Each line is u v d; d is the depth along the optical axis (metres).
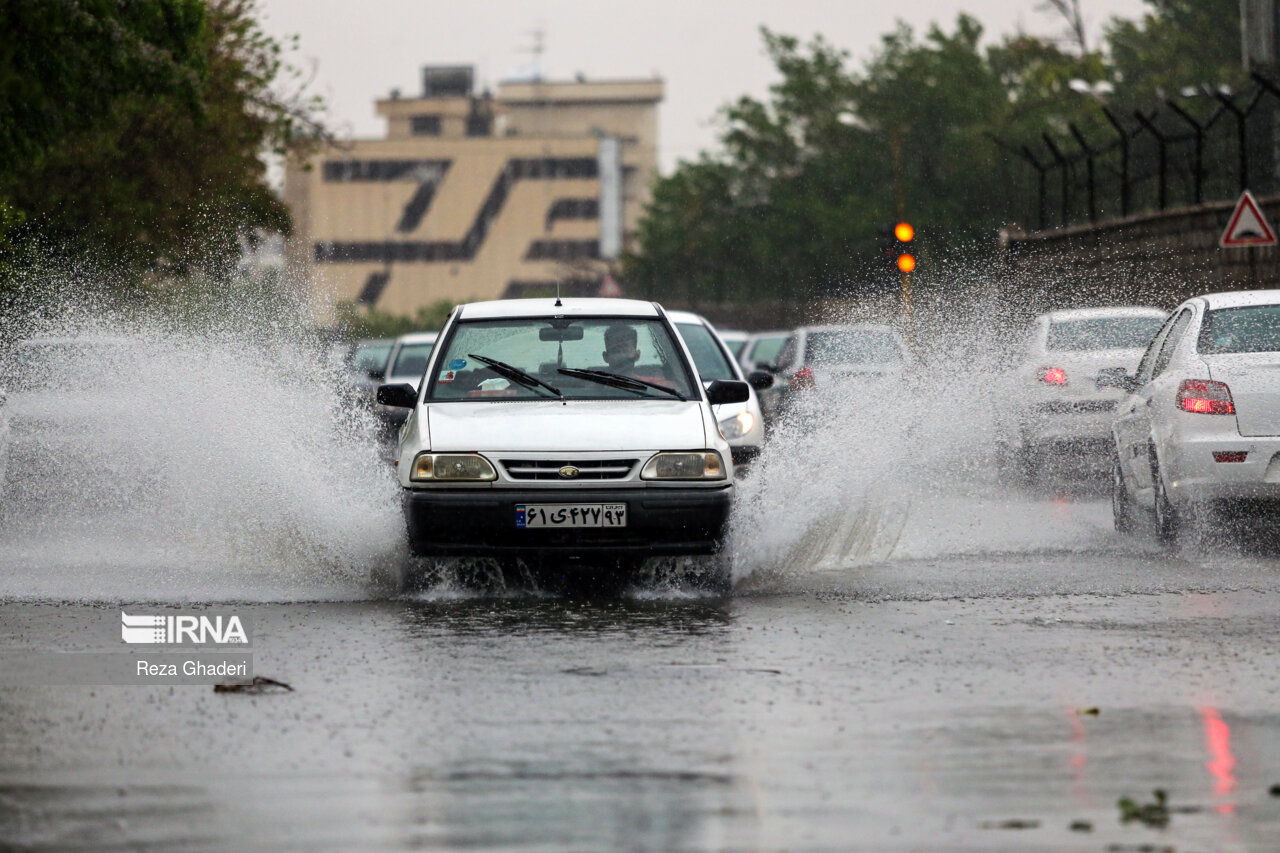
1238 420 28.44
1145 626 21.34
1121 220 75.12
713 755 14.42
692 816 12.49
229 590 25.33
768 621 22.02
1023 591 24.77
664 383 26.66
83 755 14.57
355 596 24.81
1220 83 141.38
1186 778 13.59
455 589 25.30
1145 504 31.41
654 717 15.99
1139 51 152.00
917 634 20.83
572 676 18.12
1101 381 33.59
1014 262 89.19
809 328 57.22
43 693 17.36
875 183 163.12
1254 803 12.80
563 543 24.22
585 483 24.20
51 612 23.17
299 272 51.16
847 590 25.06
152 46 38.00
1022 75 163.12
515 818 12.46
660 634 20.95
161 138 71.12
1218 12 147.50
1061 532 33.12
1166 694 16.98
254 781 13.62
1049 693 17.06
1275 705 16.41
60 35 34.75
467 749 14.70
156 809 12.79
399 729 15.53
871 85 169.38
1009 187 145.88
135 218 68.25
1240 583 25.42
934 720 15.79
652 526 24.22
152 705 16.73
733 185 178.38
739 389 27.28
